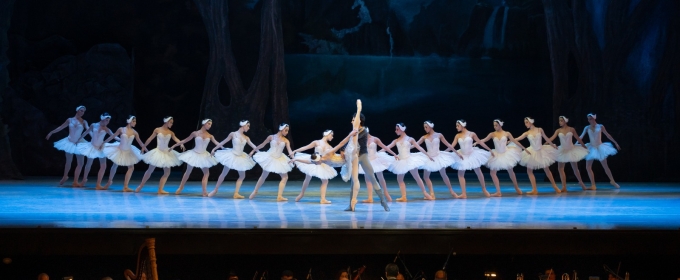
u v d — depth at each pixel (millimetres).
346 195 11203
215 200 9781
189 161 10578
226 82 16812
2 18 15812
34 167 17734
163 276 6750
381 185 9844
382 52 21125
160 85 20609
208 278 6785
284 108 17250
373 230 5988
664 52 16250
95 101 18781
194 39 20703
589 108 16641
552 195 11156
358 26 21031
